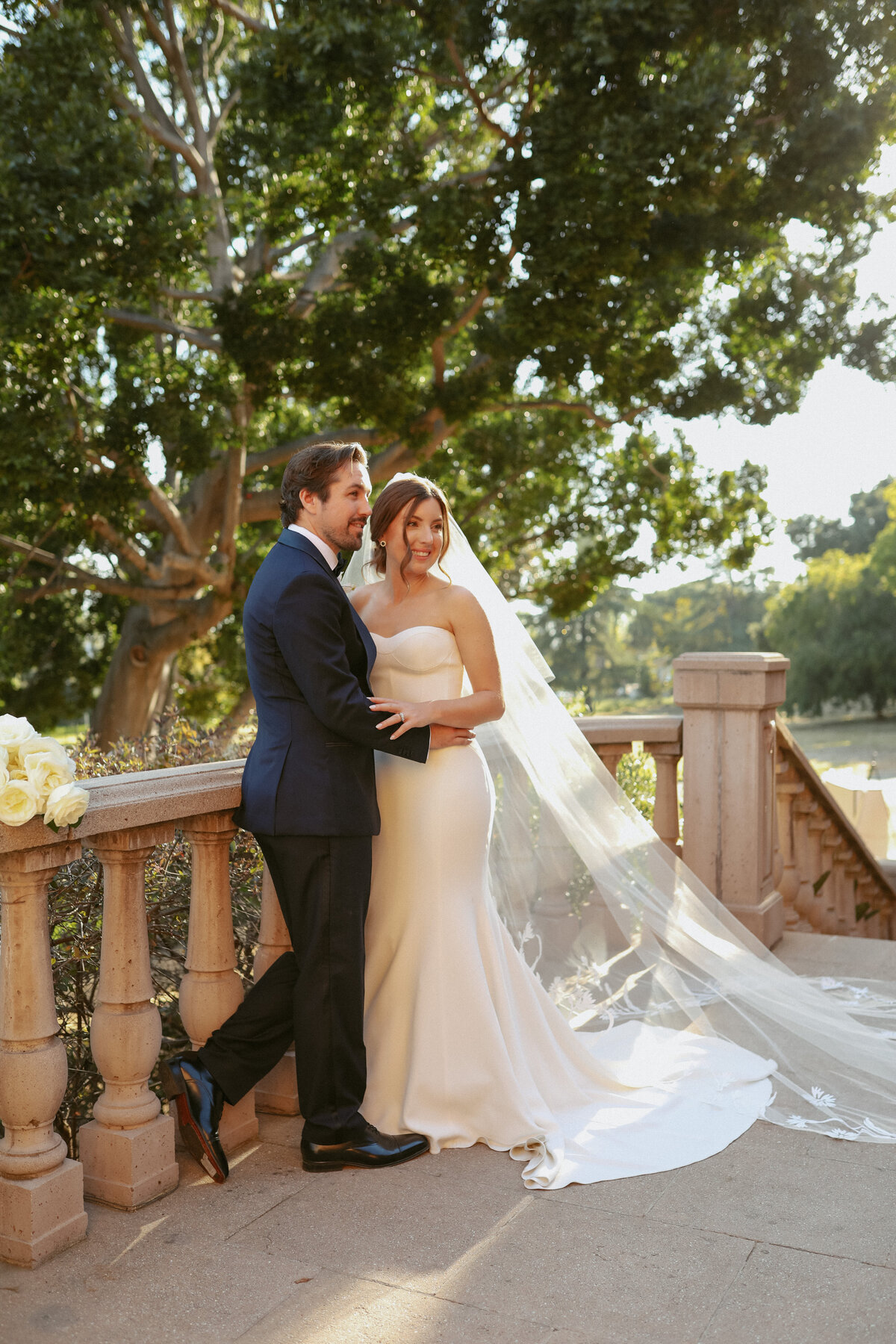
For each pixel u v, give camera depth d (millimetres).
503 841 3859
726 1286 2178
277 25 10430
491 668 2943
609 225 9352
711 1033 3576
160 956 3705
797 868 5305
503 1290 2174
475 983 2889
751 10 9211
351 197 11078
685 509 15516
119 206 9211
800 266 13406
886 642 50812
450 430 12805
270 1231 2426
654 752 4855
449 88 11391
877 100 10031
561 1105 3021
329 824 2584
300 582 2561
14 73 9094
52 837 2256
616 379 12750
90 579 13680
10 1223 2291
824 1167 2717
